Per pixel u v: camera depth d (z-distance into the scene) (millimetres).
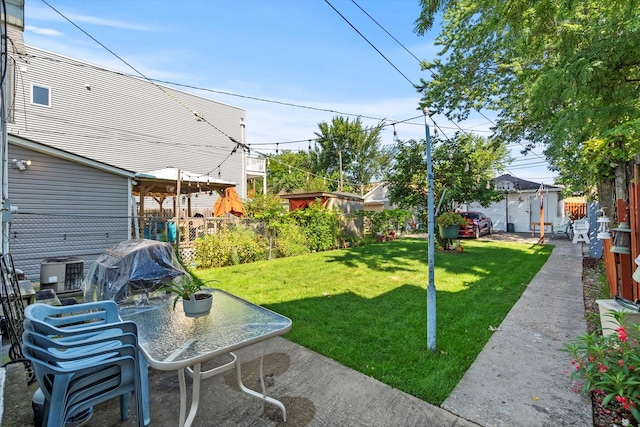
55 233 7383
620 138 4121
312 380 2762
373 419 2240
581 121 3617
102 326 1854
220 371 2258
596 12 3670
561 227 14156
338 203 14992
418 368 2908
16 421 1854
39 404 1858
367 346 3379
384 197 23734
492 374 2791
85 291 3650
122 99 14711
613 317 2932
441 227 10125
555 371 2820
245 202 15070
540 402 2385
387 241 13961
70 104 13133
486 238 14609
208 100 17922
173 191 12797
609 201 6254
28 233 7062
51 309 2068
